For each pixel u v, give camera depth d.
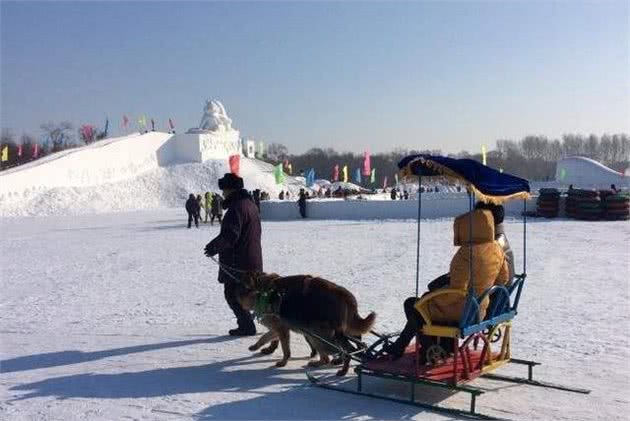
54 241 26.62
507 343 6.84
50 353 8.29
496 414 5.84
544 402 6.14
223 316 10.38
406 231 26.22
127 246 23.20
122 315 10.62
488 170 6.23
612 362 7.36
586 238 21.78
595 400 6.17
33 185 61.06
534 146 143.62
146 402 6.33
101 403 6.32
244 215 8.49
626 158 147.50
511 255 6.75
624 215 29.31
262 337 8.02
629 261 15.93
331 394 6.50
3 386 6.95
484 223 6.05
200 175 74.00
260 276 7.63
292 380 7.03
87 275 15.74
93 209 59.00
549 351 7.84
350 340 7.07
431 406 5.98
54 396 6.57
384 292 12.09
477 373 6.17
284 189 74.94
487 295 6.11
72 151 69.44
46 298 12.52
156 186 70.56
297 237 24.55
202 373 7.33
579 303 10.70
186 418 5.86
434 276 14.04
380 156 120.38
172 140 80.44
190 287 13.34
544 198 31.05
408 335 6.40
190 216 33.41
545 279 13.27
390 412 5.95
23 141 98.88
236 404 6.23
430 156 6.27
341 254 18.62
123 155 73.62
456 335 5.88
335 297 6.96
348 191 65.06
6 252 22.30
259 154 102.06
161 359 7.93
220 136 85.25
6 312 11.14
